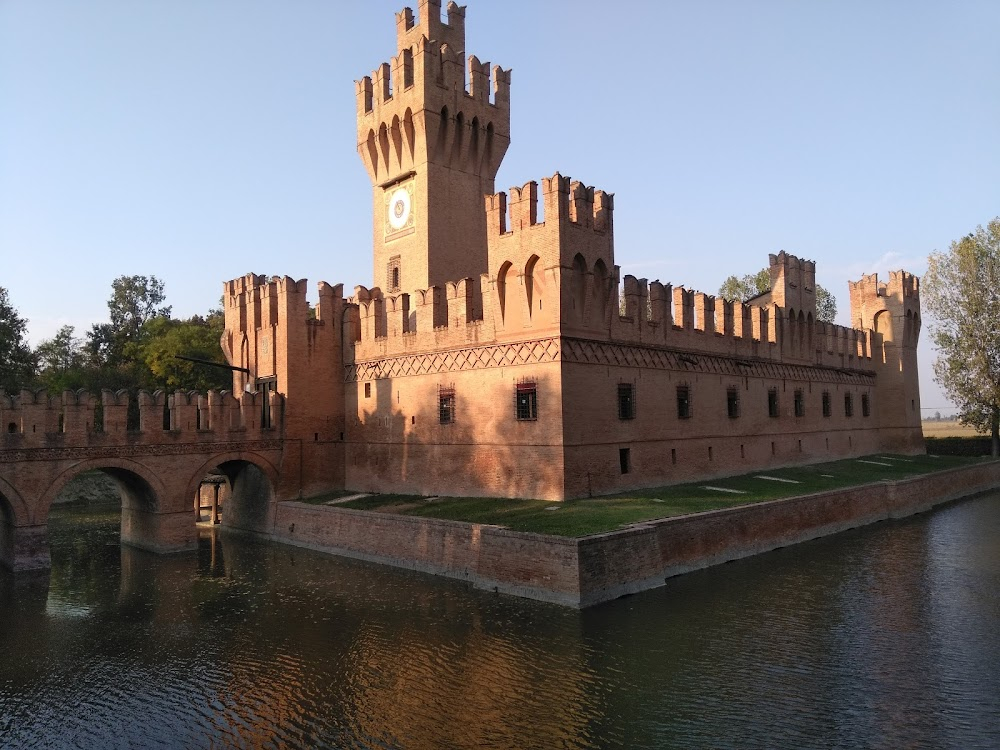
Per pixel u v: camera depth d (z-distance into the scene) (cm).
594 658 2283
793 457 5650
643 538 3038
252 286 5309
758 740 1767
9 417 3738
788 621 2609
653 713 1917
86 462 3938
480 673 2205
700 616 2662
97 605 3127
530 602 2866
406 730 1877
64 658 2489
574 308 3841
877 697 1992
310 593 3206
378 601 3017
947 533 4238
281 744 1827
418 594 3088
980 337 7000
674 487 4334
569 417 3753
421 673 2230
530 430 3859
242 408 4616
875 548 3806
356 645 2503
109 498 7188
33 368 7962
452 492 4300
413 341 4619
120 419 4078
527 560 2966
